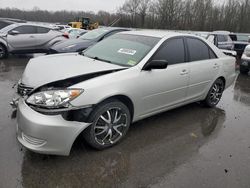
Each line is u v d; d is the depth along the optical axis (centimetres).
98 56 423
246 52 945
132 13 4356
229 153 364
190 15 4372
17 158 320
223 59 530
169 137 400
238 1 4153
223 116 502
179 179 303
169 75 409
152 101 395
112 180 296
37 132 288
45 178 292
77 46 793
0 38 997
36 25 1086
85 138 329
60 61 391
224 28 4222
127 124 368
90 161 325
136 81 360
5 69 819
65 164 317
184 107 536
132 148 362
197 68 464
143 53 392
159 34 440
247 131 438
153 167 323
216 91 538
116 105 344
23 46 1051
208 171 320
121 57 400
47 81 323
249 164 339
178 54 436
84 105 306
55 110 292
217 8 4281
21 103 317
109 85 329
